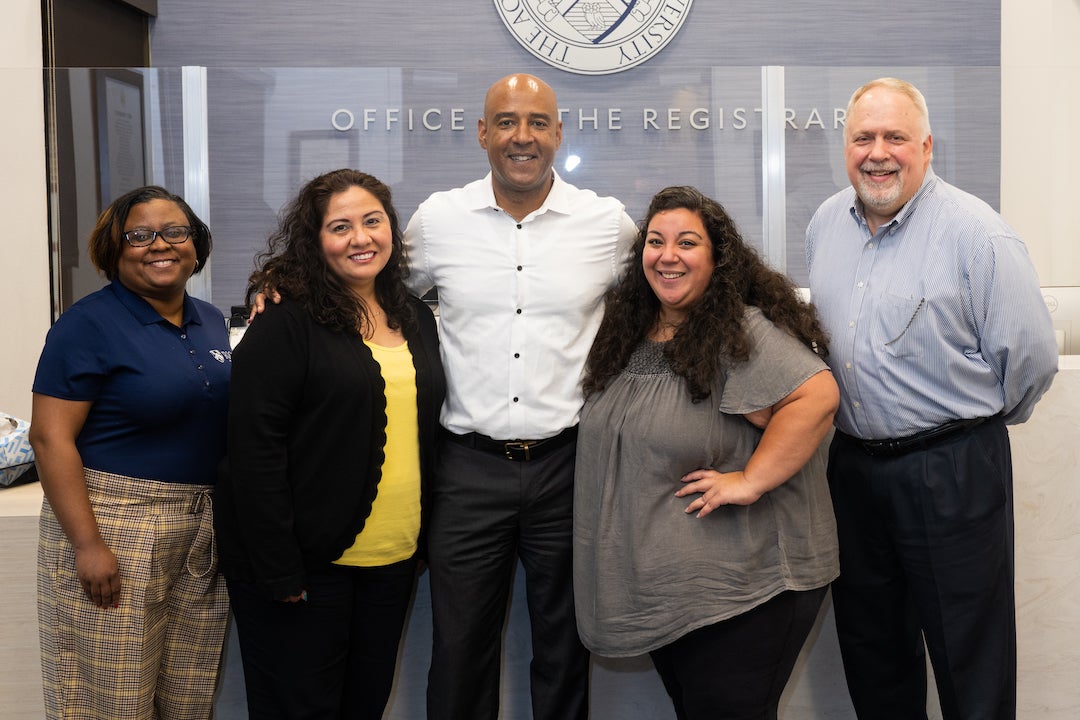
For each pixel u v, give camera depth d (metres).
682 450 1.83
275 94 3.24
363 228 1.86
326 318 1.83
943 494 1.94
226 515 1.86
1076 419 2.38
